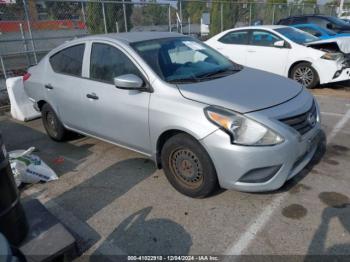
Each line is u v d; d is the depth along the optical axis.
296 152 2.81
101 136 3.99
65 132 4.72
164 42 3.82
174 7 11.31
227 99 2.89
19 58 8.26
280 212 2.90
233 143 2.70
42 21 8.72
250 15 15.08
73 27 9.30
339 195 3.10
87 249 2.61
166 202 3.16
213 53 4.18
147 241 2.66
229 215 2.90
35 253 2.38
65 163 4.17
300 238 2.58
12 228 2.38
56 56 4.50
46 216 2.77
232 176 2.78
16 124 5.95
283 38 7.43
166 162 3.24
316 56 6.93
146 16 11.07
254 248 2.51
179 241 2.63
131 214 3.02
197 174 3.03
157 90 3.19
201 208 3.03
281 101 2.95
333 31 10.45
